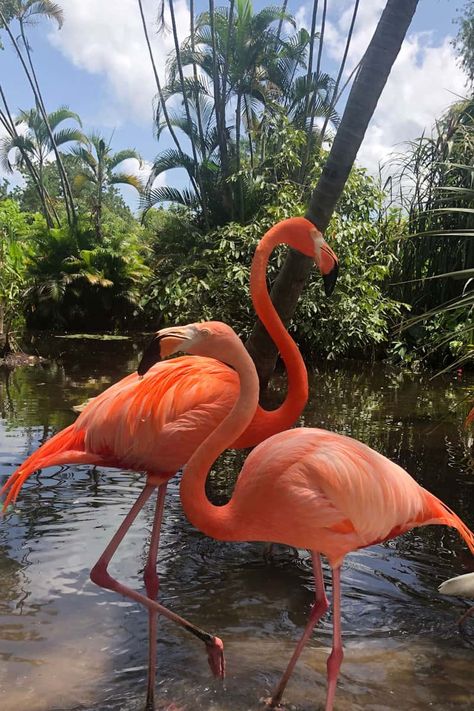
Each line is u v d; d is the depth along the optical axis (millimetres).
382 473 2342
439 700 2260
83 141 20797
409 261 11953
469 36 14453
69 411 6277
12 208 19266
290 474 2215
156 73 15336
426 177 11008
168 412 2611
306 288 10922
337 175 4258
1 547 3285
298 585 3090
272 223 11523
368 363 11758
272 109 15328
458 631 2717
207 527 2238
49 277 17469
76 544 3354
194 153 15305
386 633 2695
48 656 2438
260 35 14430
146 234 21875
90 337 15672
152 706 2176
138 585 2988
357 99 4176
